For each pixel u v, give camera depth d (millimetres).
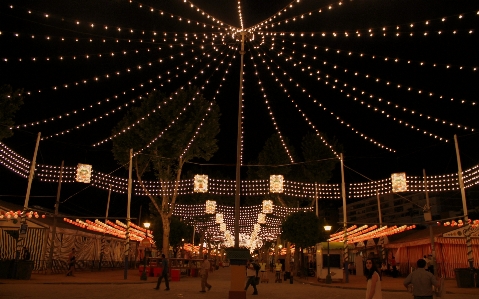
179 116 31281
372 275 8484
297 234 33281
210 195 53969
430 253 31016
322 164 41250
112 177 31078
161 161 33094
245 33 18656
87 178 24000
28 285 18859
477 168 23984
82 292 16891
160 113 31859
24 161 25375
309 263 42344
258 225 57625
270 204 38344
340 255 29375
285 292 20547
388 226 38500
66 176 29938
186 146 32812
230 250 15469
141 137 31750
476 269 22547
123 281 23906
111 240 41219
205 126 33250
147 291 18844
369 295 8367
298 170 45188
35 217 27391
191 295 17688
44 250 28078
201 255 59969
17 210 28219
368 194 30531
